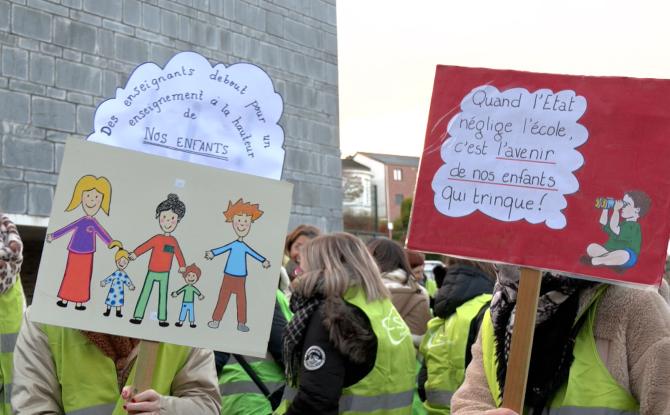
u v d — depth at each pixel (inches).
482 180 105.9
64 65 343.9
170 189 116.9
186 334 115.6
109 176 115.0
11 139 323.3
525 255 102.2
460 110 108.1
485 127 107.0
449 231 106.2
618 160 100.7
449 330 181.8
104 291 113.4
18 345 122.6
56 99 339.9
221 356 177.8
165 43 383.9
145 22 376.5
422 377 195.3
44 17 338.3
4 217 162.7
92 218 114.0
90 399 120.3
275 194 120.6
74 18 348.8
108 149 115.1
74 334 121.3
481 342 114.8
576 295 103.1
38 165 331.9
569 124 103.3
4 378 157.2
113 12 363.6
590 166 101.7
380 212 1867.6
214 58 406.0
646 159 99.5
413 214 107.9
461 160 107.1
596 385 101.1
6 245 157.3
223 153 128.0
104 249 114.0
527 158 104.3
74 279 112.7
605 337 101.9
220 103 128.3
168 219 116.4
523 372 99.0
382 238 209.0
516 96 106.2
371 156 1913.1
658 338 98.9
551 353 104.0
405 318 200.4
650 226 98.0
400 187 1899.6
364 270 152.3
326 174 458.9
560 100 104.3
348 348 144.5
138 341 125.2
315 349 145.3
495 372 109.5
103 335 122.0
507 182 104.7
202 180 118.3
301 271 161.8
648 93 100.6
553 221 102.0
